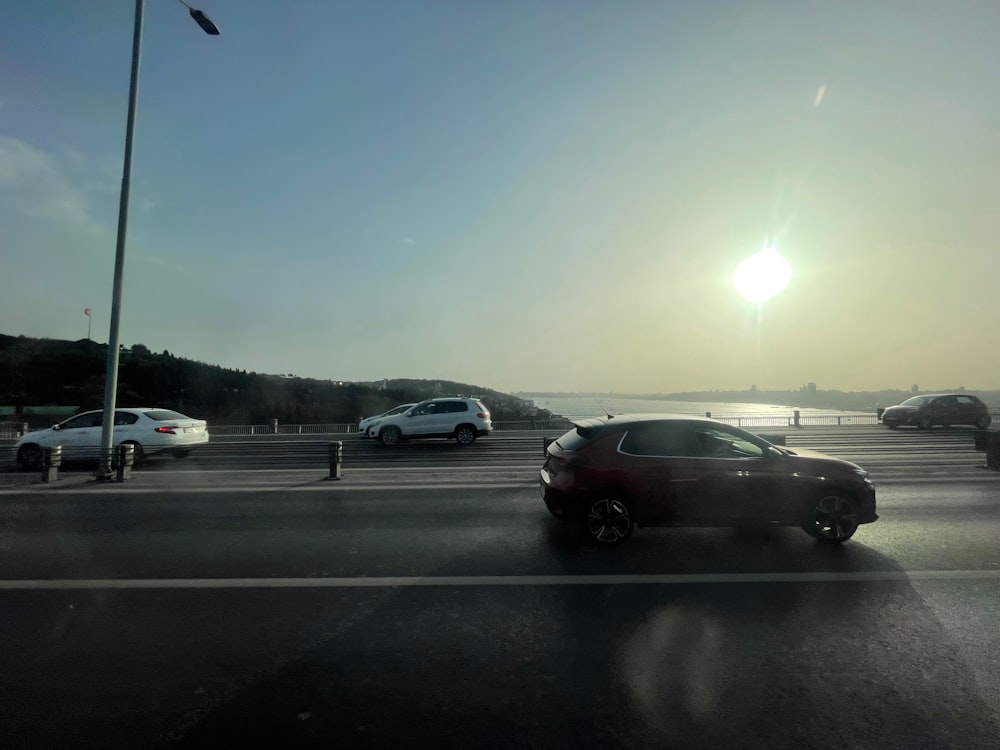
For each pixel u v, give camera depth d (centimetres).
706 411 3425
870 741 354
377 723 374
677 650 475
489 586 630
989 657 463
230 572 684
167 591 620
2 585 641
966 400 2934
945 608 562
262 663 457
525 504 1066
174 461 1881
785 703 396
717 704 395
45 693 412
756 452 800
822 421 3600
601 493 776
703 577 654
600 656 466
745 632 509
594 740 355
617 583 636
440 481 1323
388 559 732
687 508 774
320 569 694
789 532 852
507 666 450
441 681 427
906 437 2548
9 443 2808
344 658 464
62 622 539
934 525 895
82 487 1277
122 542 820
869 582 635
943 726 370
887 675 434
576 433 841
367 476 1409
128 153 1426
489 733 363
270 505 1069
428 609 566
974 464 1561
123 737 359
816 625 523
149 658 466
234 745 351
